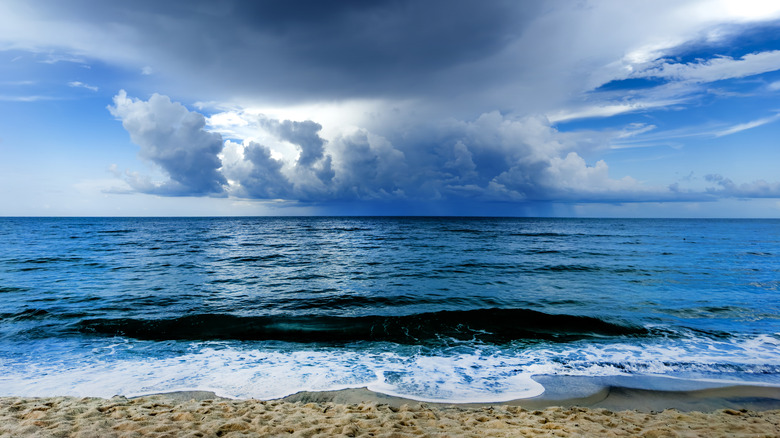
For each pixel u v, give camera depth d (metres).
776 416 5.37
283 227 77.81
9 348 8.52
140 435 3.99
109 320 10.63
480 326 10.50
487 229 68.56
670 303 13.02
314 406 5.43
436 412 5.33
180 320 10.70
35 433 3.86
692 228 77.75
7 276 17.53
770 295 14.32
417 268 21.17
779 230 71.88
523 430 4.45
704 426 4.81
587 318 11.05
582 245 34.91
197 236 48.28
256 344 9.09
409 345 9.12
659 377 7.32
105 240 39.59
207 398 6.18
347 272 19.83
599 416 5.29
